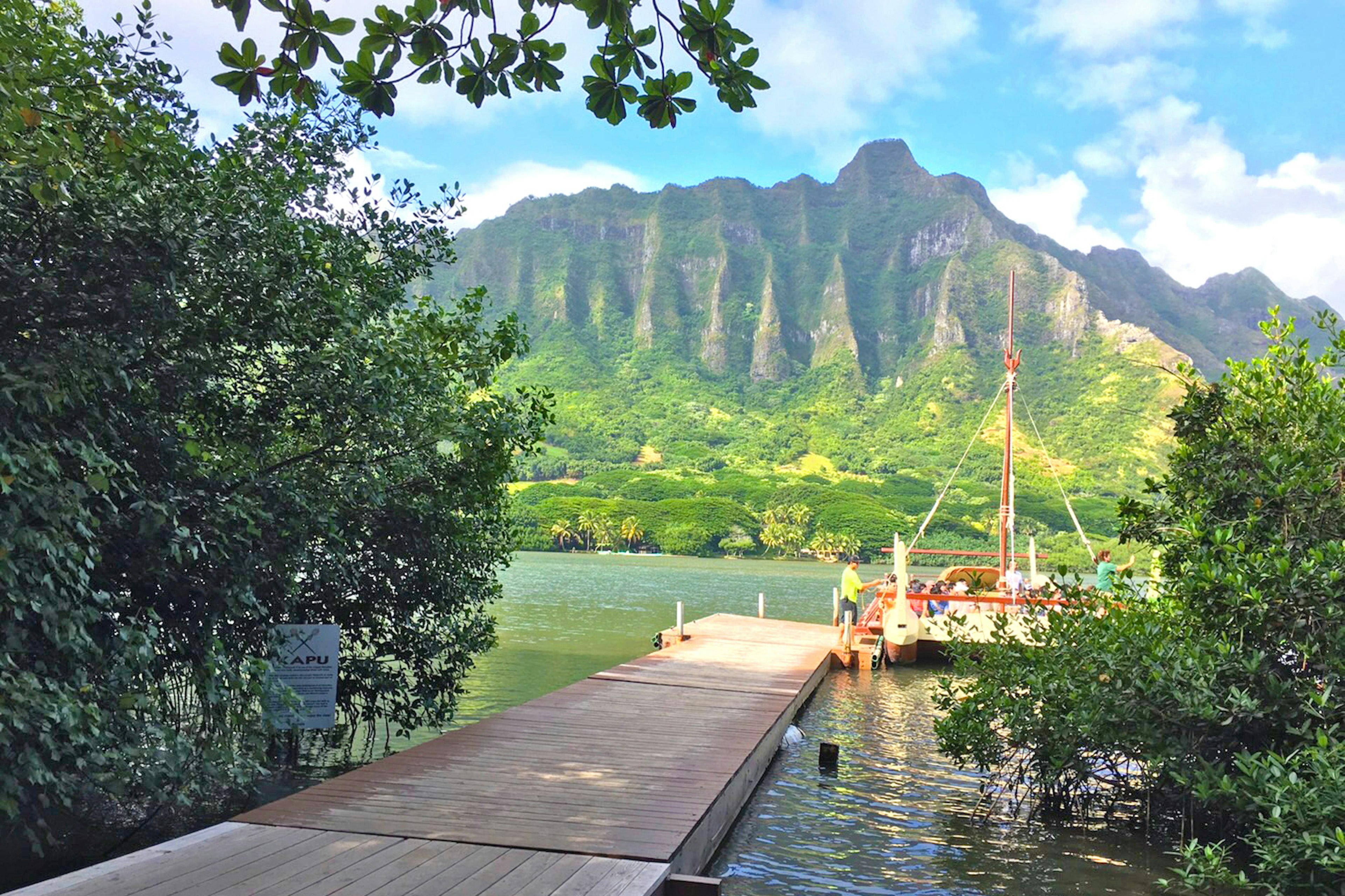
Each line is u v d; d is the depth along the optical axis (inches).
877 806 374.0
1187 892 283.0
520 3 153.9
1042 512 6993.1
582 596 2042.3
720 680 555.2
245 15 148.6
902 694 668.7
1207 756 317.1
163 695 304.3
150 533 270.2
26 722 234.4
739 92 156.7
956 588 927.7
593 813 267.4
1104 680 326.6
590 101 158.2
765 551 6934.1
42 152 216.7
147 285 270.5
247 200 313.7
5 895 183.9
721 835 311.0
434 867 216.5
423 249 406.0
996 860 311.7
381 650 432.5
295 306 322.0
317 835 235.9
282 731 364.8
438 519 404.5
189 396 317.4
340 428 354.9
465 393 415.8
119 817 315.3
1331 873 249.8
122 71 303.7
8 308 263.3
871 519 6845.5
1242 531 325.1
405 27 156.5
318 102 379.2
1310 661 285.7
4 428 236.5
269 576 344.8
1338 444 304.8
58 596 247.6
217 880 198.7
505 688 665.0
